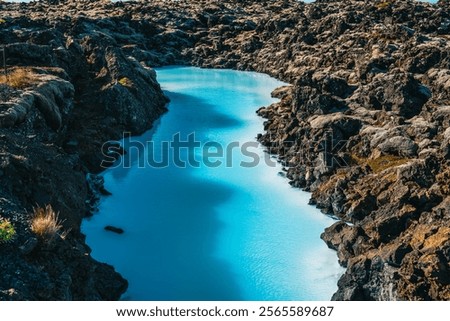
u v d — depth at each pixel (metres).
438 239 35.62
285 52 132.12
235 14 198.00
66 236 36.12
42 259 29.73
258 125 82.56
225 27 172.88
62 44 90.00
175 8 196.62
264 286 39.16
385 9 146.62
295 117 77.06
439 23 132.12
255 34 165.38
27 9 189.50
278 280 39.97
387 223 41.38
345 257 42.00
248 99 101.06
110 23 158.88
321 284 39.56
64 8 196.50
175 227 47.91
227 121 84.69
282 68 125.44
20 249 28.69
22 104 50.41
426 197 42.78
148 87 90.44
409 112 68.19
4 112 47.06
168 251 43.75
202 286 39.00
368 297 36.72
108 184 56.47
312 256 43.69
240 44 157.25
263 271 41.22
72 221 39.56
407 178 46.62
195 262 42.25
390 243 39.78
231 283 39.50
